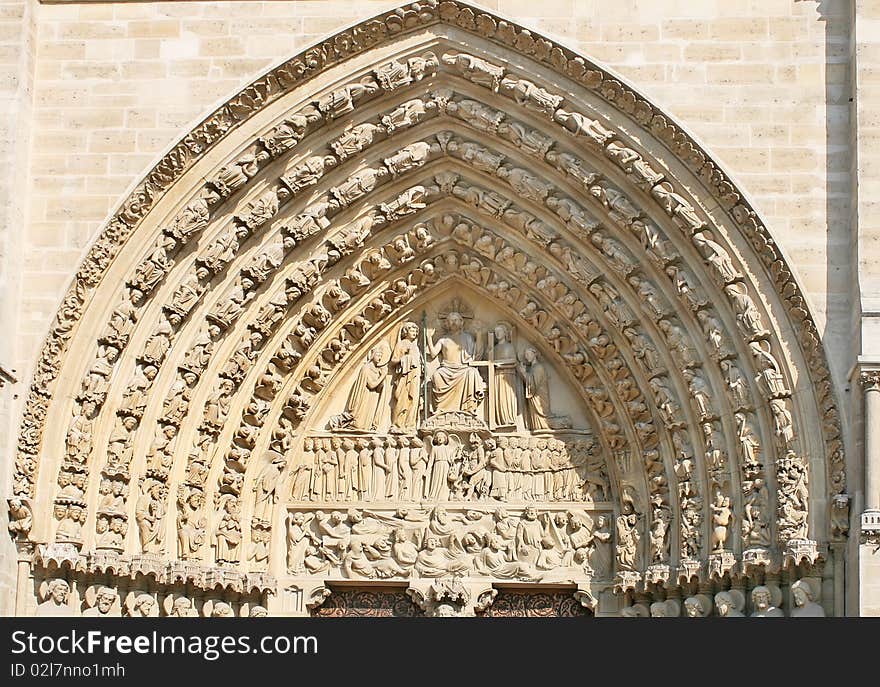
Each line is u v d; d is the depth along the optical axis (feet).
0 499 124.98
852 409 124.16
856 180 125.80
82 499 128.47
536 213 136.46
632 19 131.03
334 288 137.80
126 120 131.54
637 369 134.92
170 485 132.77
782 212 127.54
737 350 129.18
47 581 126.41
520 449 139.13
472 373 140.15
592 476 138.10
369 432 139.95
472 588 136.67
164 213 131.54
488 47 132.67
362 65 132.77
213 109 130.62
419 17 132.16
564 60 130.62
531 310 138.41
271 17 132.46
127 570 129.59
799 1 130.62
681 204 129.39
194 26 132.67
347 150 134.21
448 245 139.44
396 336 140.77
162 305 132.46
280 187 134.41
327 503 139.13
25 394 127.34
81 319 129.90
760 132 128.88
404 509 138.41
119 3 133.39
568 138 132.67
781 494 124.98
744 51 130.11
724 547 128.26
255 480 137.49
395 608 138.51
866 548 120.06
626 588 133.49
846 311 125.90
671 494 133.28
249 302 135.54
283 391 138.41
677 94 129.70
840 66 129.59
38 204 130.62
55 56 132.77
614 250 133.28
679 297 131.34
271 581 136.67
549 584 136.67
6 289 126.62
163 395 132.67
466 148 135.54
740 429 128.16
